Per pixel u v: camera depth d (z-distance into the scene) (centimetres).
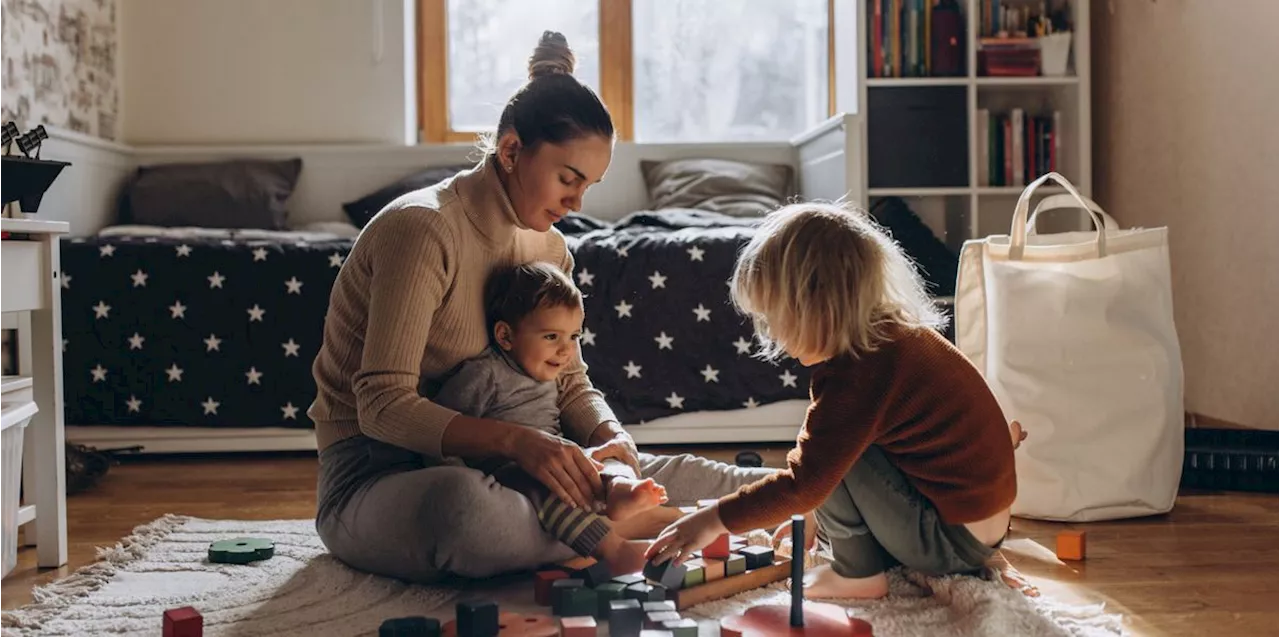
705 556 151
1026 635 129
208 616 143
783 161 380
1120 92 323
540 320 158
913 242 324
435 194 158
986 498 139
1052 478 201
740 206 351
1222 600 150
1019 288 205
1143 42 309
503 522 144
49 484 174
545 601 144
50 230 170
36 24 310
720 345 285
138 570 167
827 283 134
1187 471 231
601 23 392
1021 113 331
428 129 392
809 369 286
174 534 191
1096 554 177
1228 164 271
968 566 146
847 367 136
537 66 159
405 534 146
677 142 381
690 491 175
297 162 368
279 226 351
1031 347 203
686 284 285
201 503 225
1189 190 288
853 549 145
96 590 157
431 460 158
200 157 367
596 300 285
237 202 347
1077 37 325
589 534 149
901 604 143
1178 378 205
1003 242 215
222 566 169
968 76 325
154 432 283
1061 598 152
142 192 346
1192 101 285
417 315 149
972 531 142
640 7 393
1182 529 194
